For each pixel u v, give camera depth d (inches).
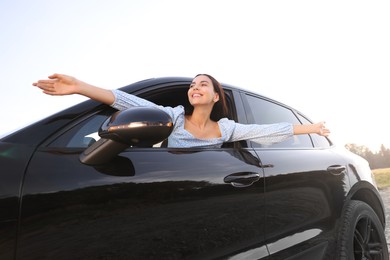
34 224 39.2
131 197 47.8
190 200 55.1
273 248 71.1
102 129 43.1
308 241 81.3
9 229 37.5
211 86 73.7
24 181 40.2
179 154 58.9
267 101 99.5
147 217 48.9
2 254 36.7
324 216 88.4
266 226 70.0
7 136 45.9
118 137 42.1
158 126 41.6
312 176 86.5
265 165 73.7
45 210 40.3
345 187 98.7
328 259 87.0
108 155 45.9
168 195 52.1
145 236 48.3
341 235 92.7
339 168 98.9
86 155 45.8
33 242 38.8
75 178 43.8
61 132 47.9
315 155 94.7
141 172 50.5
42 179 41.5
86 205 43.4
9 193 38.5
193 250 54.3
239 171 66.1
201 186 57.4
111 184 46.3
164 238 50.5
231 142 74.8
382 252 105.7
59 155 45.2
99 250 43.5
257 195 68.5
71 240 41.4
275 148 83.8
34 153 43.7
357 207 100.2
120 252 45.4
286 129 75.9
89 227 43.1
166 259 50.3
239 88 90.0
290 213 77.0
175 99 79.6
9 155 41.9
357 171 108.2
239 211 63.7
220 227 59.4
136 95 62.1
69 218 41.8
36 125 47.6
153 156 54.6
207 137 72.7
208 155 63.9
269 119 95.7
